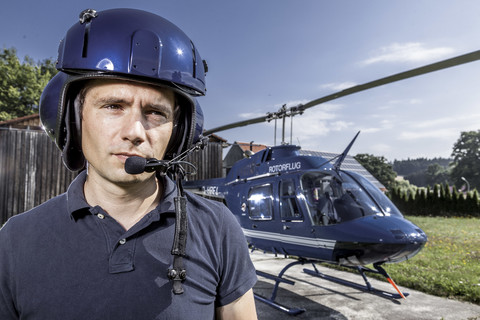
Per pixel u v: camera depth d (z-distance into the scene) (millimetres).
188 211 905
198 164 15547
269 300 4727
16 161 12672
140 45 767
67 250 737
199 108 1353
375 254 3982
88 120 791
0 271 759
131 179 777
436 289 5176
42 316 697
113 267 723
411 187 68000
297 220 4703
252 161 5898
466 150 69438
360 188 4578
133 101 781
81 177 894
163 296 732
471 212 20812
